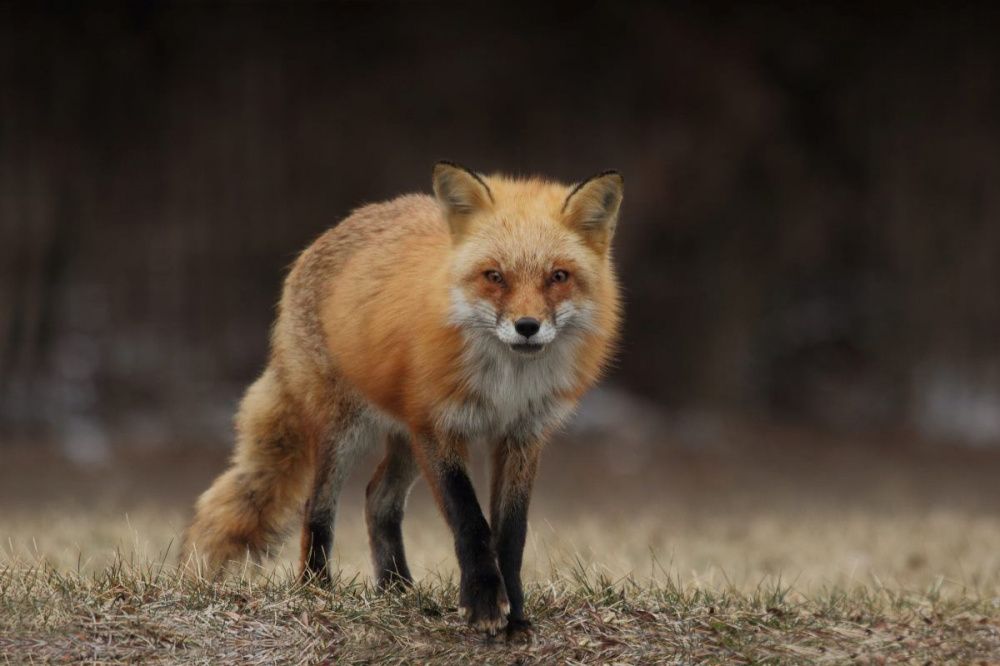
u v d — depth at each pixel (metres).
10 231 20.45
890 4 23.20
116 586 6.50
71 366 20.81
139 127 21.31
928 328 25.00
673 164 22.48
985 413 24.50
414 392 6.52
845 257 25.38
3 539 9.72
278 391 7.79
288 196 22.02
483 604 5.99
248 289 22.09
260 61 21.67
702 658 6.07
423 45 22.16
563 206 6.45
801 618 6.70
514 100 22.39
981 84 24.11
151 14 20.91
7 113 20.34
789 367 25.77
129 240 21.44
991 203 24.58
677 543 10.49
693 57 22.55
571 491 18.00
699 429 22.84
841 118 24.23
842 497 17.84
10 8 20.16
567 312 6.28
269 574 7.45
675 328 23.70
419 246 6.92
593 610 6.51
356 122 22.11
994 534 11.63
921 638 6.45
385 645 6.06
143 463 18.80
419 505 15.22
